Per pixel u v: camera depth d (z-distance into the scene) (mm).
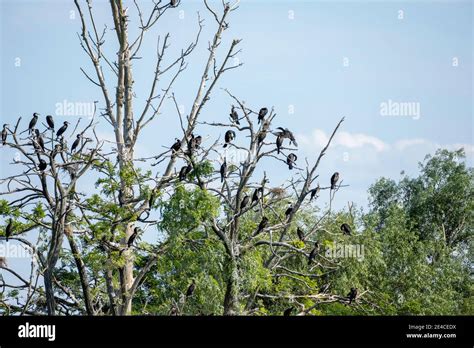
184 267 38188
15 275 40969
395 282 56844
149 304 45062
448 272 61938
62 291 45438
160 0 48531
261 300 42125
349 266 47594
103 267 39094
